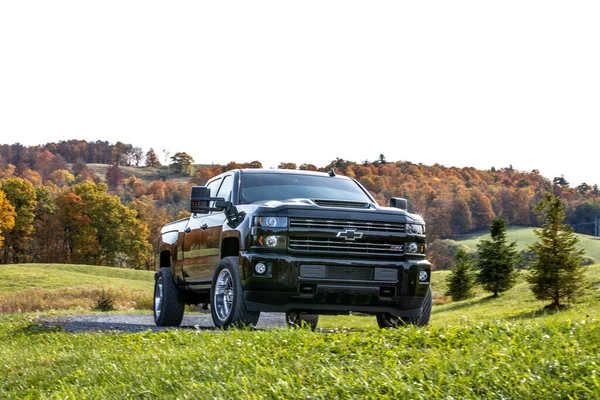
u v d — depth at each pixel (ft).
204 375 17.21
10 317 56.95
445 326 20.27
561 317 21.44
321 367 15.79
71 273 250.37
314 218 26.81
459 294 163.43
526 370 13.46
